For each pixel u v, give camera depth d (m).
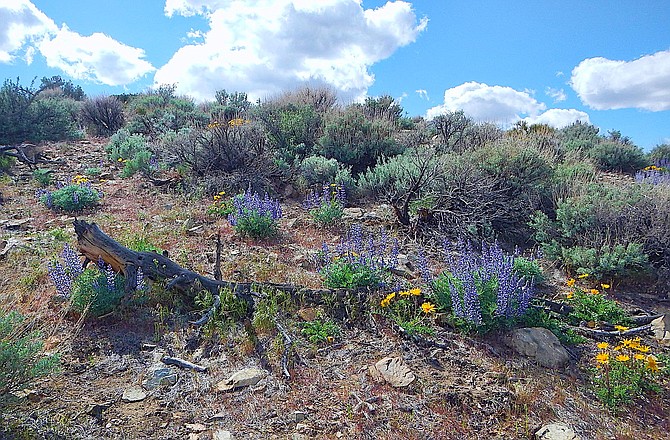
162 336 4.33
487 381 3.91
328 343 4.35
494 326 4.57
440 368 4.06
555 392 3.83
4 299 4.70
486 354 4.30
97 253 4.83
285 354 4.05
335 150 11.05
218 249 5.18
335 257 5.78
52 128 14.73
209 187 9.42
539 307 4.96
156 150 11.73
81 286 4.49
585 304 5.34
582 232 6.85
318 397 3.63
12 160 11.38
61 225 7.32
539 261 6.76
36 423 3.15
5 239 6.47
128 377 3.78
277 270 5.72
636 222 6.69
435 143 12.09
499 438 3.29
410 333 4.45
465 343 4.45
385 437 3.22
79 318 4.44
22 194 9.07
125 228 7.12
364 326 4.64
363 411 3.47
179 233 6.93
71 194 8.23
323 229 7.59
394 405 3.54
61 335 4.21
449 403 3.59
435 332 4.56
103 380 3.73
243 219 6.96
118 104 18.16
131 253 4.90
